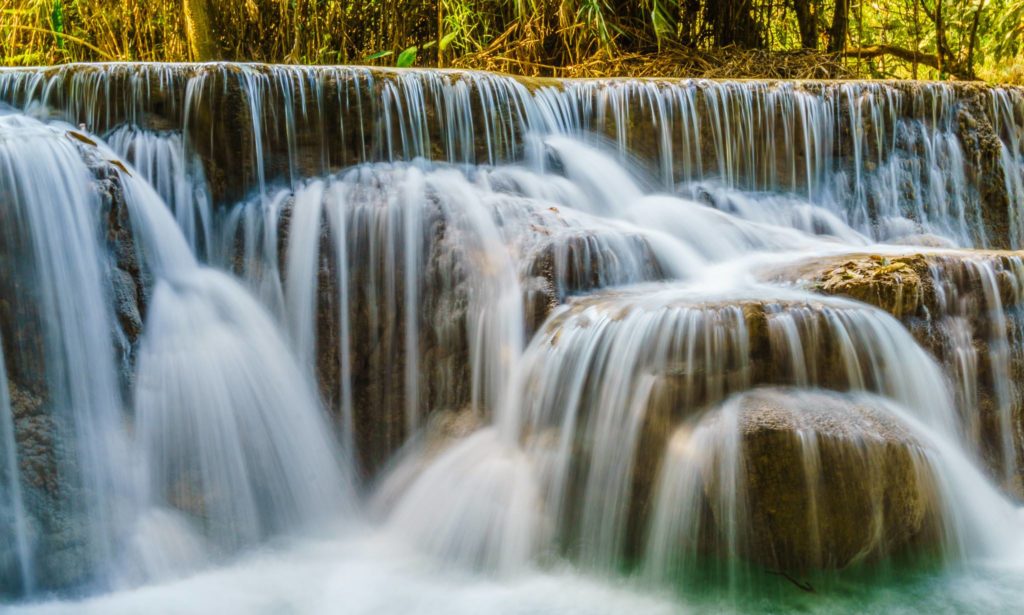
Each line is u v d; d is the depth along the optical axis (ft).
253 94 21.21
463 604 14.62
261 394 18.30
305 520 17.83
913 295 17.58
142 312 17.84
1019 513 17.76
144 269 18.35
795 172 26.09
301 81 21.71
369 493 18.67
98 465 15.87
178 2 32.63
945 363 17.89
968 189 27.27
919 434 15.70
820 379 15.89
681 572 14.79
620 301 17.29
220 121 20.97
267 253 20.15
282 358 19.17
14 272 15.85
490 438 17.74
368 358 19.43
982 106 27.48
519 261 18.79
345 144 22.08
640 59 34.42
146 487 16.37
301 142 21.74
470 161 23.26
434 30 35.06
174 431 17.06
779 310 15.99
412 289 19.51
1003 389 18.54
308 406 18.94
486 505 16.46
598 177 24.14
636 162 25.07
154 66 21.08
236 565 16.26
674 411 15.37
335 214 19.99
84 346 16.49
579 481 16.01
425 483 17.60
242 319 19.20
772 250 22.44
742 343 15.61
